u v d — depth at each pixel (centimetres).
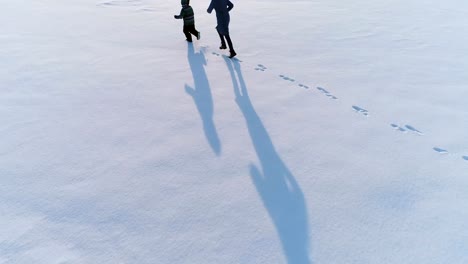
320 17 858
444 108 430
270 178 298
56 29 683
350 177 301
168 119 385
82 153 323
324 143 350
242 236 240
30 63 518
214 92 452
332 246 234
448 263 223
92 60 541
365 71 539
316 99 443
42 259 219
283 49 625
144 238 237
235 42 653
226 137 355
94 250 227
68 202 266
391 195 282
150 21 772
